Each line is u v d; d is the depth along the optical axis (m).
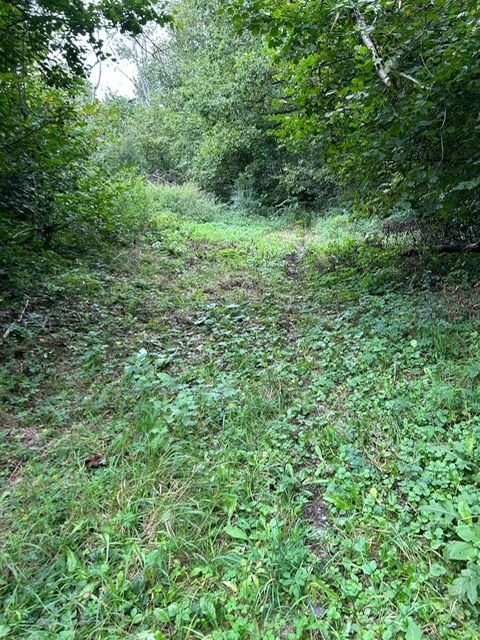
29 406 3.23
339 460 2.52
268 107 14.26
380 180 5.61
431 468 2.34
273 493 2.31
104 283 5.84
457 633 1.58
